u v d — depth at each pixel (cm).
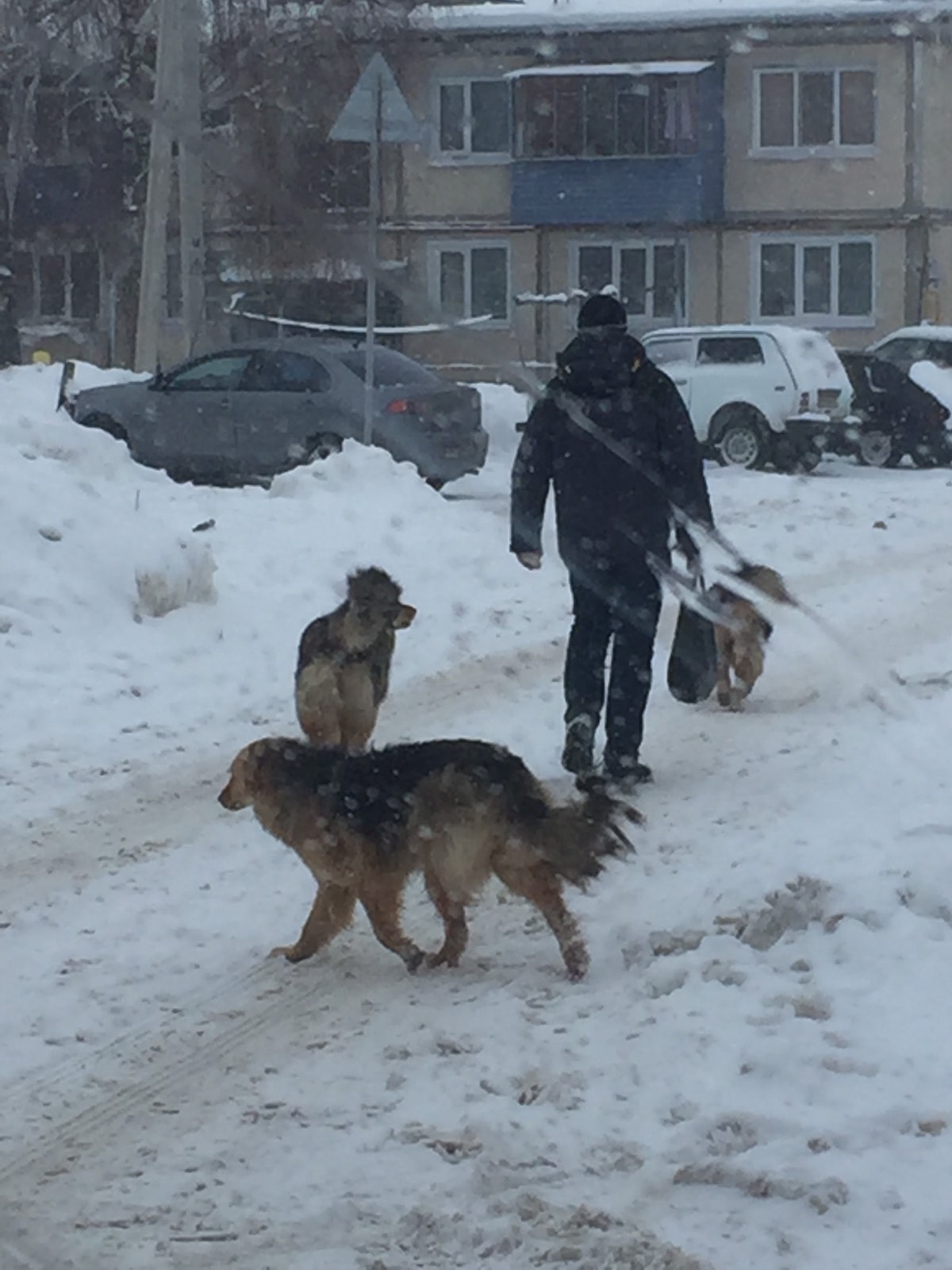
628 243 4559
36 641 1280
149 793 982
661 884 784
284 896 812
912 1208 488
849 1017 618
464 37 4512
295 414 2428
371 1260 482
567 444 994
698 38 4453
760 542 2020
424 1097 591
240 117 3741
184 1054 637
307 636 953
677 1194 509
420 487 1922
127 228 4122
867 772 940
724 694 1174
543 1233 488
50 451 1858
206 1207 516
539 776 995
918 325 4181
